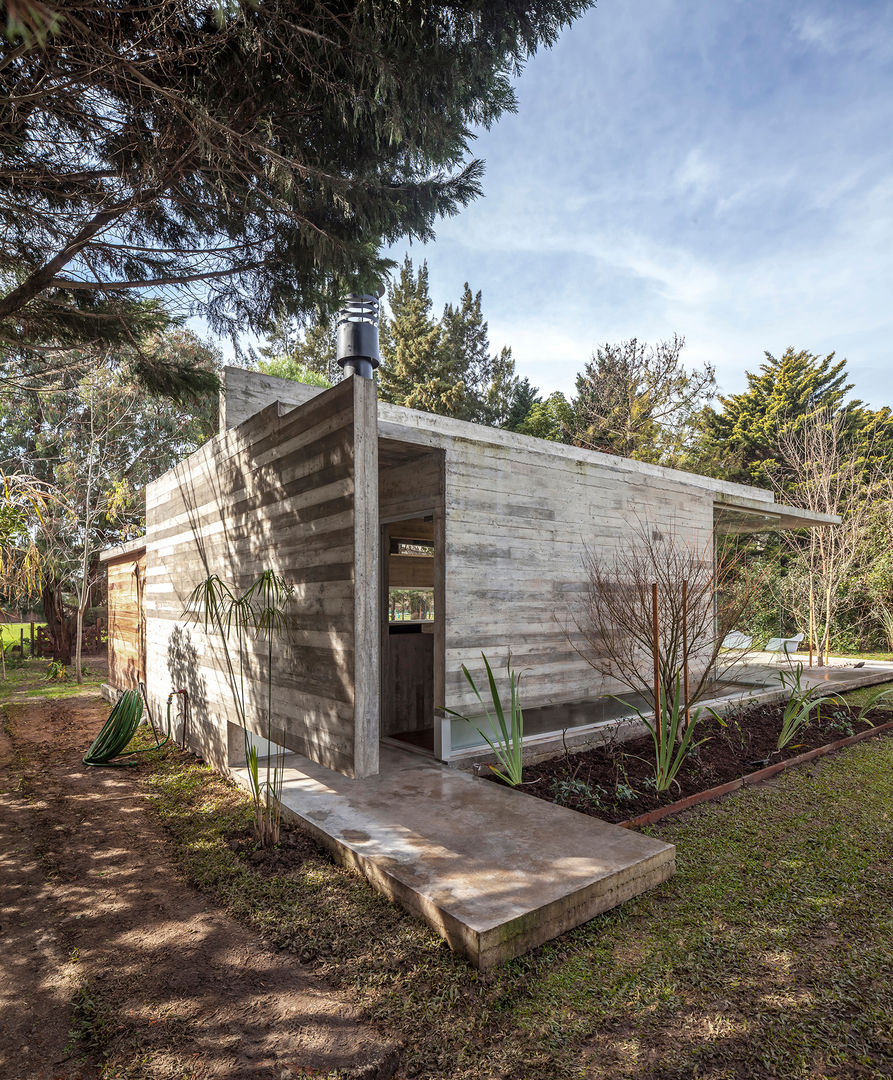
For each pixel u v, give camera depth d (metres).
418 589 7.57
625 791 4.54
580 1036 2.27
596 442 22.94
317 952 2.78
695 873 3.57
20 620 17.69
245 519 5.20
